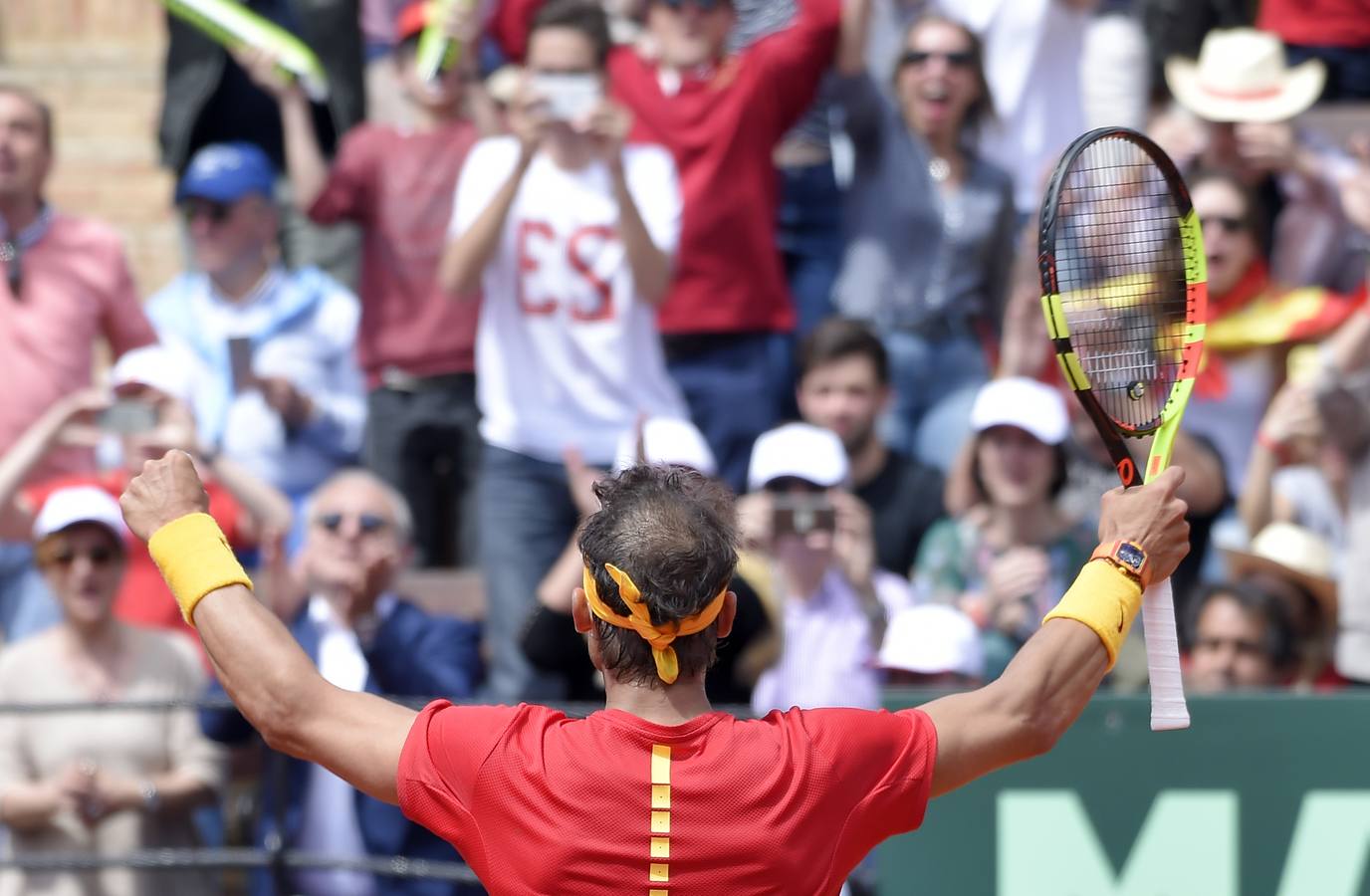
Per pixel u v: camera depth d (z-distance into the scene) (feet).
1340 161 83.41
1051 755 51.78
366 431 81.61
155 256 103.71
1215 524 74.23
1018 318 76.64
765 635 61.98
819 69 81.51
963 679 62.13
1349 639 68.18
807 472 65.87
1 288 77.82
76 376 78.33
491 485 75.00
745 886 29.78
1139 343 40.40
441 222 80.59
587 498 72.08
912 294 79.97
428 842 60.59
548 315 74.84
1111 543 32.81
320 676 31.48
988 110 80.69
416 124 84.38
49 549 63.72
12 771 62.13
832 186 84.48
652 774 30.14
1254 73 80.69
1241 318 77.20
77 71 106.63
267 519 73.31
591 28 73.67
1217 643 64.75
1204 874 51.52
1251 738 51.52
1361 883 51.29
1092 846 51.65
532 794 30.19
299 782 61.16
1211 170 78.28
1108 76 86.28
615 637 31.12
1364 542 69.31
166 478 32.83
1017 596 65.41
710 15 79.66
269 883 62.64
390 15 92.58
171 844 61.93
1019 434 67.82
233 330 81.20
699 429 79.87
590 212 74.69
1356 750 51.29
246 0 87.81
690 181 79.36
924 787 30.99
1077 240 43.34
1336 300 77.46
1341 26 91.09
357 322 83.10
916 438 79.15
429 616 66.33
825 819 30.32
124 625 65.46
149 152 105.09
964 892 51.78
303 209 83.15
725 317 79.87
